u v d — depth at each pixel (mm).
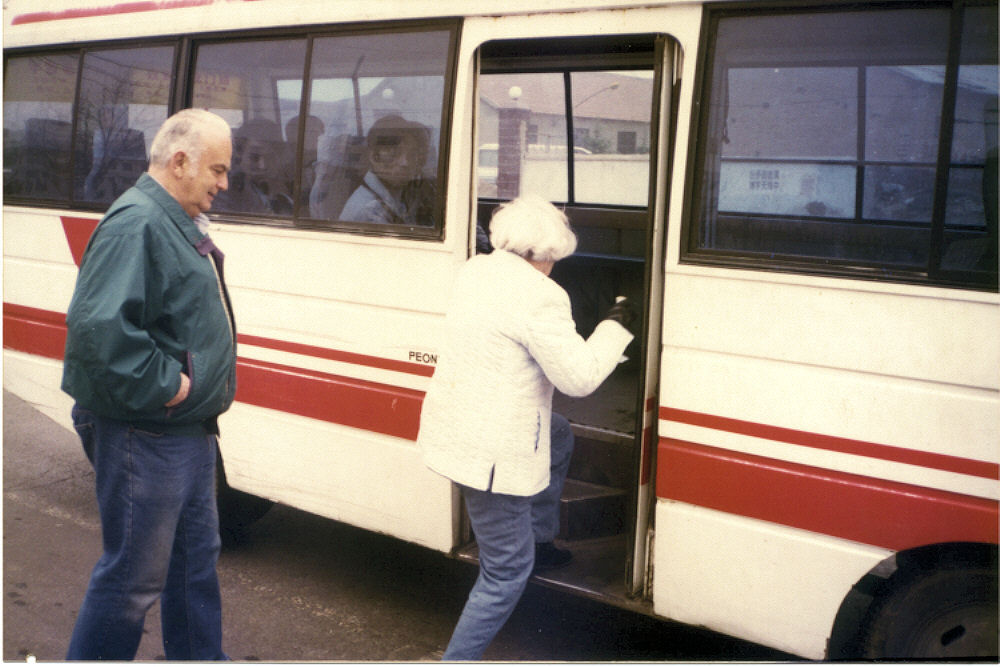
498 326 2871
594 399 4762
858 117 2777
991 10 2594
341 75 3811
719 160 2980
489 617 3004
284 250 3998
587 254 5270
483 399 2891
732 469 2992
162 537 2918
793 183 2867
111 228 2701
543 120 5074
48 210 4863
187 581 3164
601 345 2885
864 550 2809
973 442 2629
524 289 2889
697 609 3119
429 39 3547
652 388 3193
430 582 4359
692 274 3002
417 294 3615
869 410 2758
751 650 3793
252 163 4152
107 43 4652
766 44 2900
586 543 3826
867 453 2771
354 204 3789
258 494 4234
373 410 3783
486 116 4980
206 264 2883
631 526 3246
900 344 2703
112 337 2613
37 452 5902
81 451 5945
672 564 3146
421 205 3598
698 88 2988
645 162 4992
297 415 4031
